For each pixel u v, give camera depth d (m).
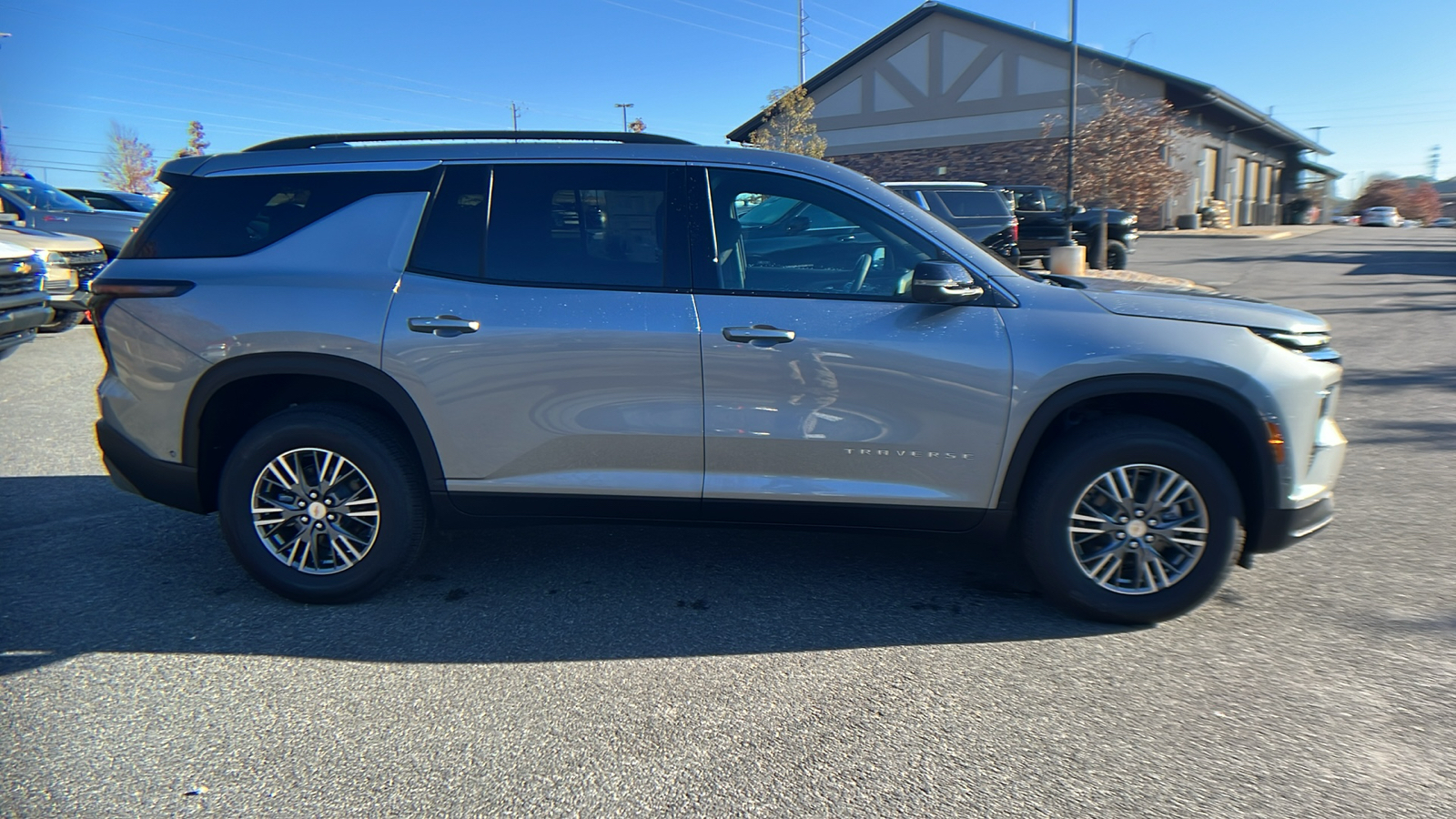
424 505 3.95
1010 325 3.63
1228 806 2.57
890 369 3.62
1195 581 3.62
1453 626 3.67
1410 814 2.53
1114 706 3.10
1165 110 26.69
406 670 3.38
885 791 2.66
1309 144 41.25
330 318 3.73
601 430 3.73
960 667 3.39
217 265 3.84
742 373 3.66
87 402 7.93
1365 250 23.28
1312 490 3.71
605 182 3.82
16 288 8.26
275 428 3.78
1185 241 27.20
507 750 2.87
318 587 3.87
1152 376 3.55
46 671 3.35
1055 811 2.56
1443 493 5.38
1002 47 30.20
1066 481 3.61
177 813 2.57
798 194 3.80
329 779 2.73
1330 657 3.44
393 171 3.89
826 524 3.80
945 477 3.69
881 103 33.00
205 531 4.83
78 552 4.52
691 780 2.72
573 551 4.59
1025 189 19.38
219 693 3.21
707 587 4.14
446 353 3.71
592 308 3.70
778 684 3.28
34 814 2.56
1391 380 8.50
